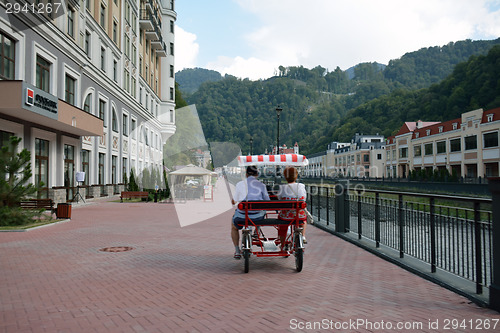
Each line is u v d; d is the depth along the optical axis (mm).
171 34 51719
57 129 20453
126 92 33344
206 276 5969
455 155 59844
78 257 7457
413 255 6656
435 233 5938
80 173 21906
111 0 29844
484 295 4652
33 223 12664
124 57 33688
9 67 16031
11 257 7418
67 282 5535
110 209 19578
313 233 11234
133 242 9398
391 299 4711
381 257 7488
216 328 3711
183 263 6973
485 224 4668
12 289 5137
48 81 19500
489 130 51656
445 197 5469
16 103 14320
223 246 8875
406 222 6961
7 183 11977
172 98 52031
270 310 4281
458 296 4836
